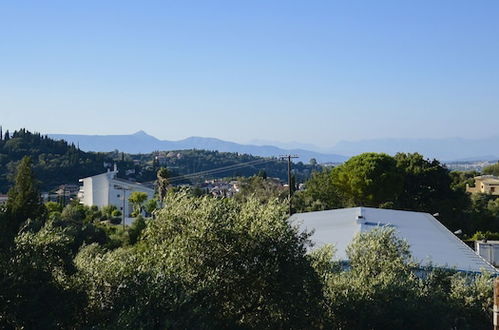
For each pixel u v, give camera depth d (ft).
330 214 130.52
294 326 47.09
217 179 633.61
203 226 45.60
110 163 529.86
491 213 208.23
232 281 46.24
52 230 44.91
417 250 87.35
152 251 46.91
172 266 43.78
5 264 39.42
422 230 110.73
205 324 38.96
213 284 43.91
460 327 61.46
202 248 45.62
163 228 48.03
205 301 42.34
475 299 65.67
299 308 47.06
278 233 46.88
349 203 188.96
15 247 41.60
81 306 41.70
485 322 64.23
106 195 348.18
